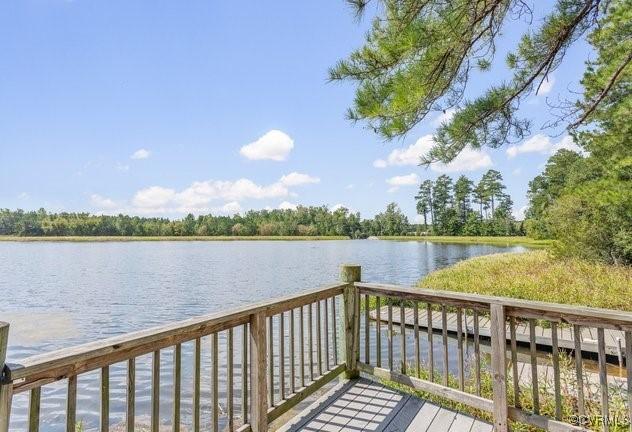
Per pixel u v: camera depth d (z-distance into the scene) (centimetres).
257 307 226
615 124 765
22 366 115
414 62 277
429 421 254
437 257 3544
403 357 294
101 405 143
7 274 2528
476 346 257
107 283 2061
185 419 483
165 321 1202
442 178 7181
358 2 274
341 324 324
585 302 841
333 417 260
